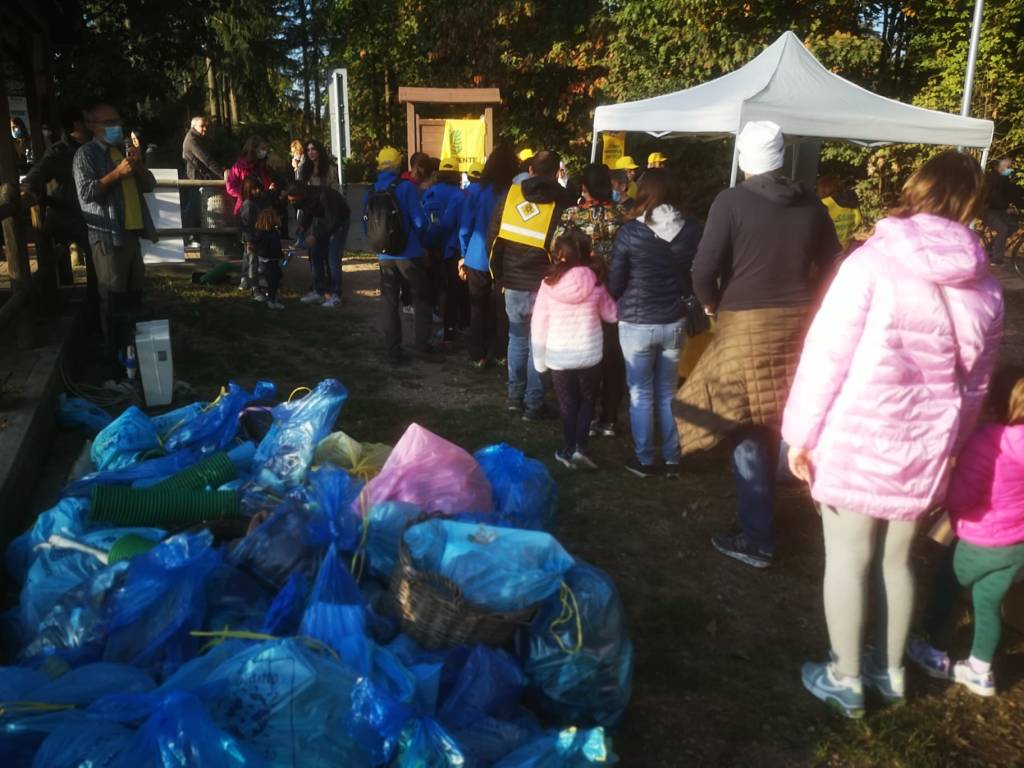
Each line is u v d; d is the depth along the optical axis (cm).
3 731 229
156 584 283
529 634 298
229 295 1035
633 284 511
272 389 497
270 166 1179
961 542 332
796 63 786
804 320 416
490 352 806
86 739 223
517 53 2372
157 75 1268
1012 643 380
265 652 251
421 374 760
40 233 756
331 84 1659
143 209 650
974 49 1083
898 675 335
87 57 1195
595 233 604
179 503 365
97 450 436
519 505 398
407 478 371
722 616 395
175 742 220
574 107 2409
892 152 1852
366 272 1248
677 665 357
